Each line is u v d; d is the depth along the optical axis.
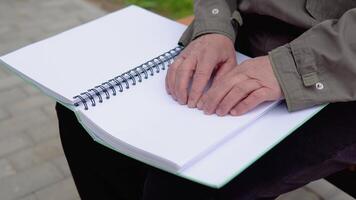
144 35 1.21
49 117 2.23
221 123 0.90
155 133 0.87
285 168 0.98
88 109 0.94
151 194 0.98
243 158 0.83
